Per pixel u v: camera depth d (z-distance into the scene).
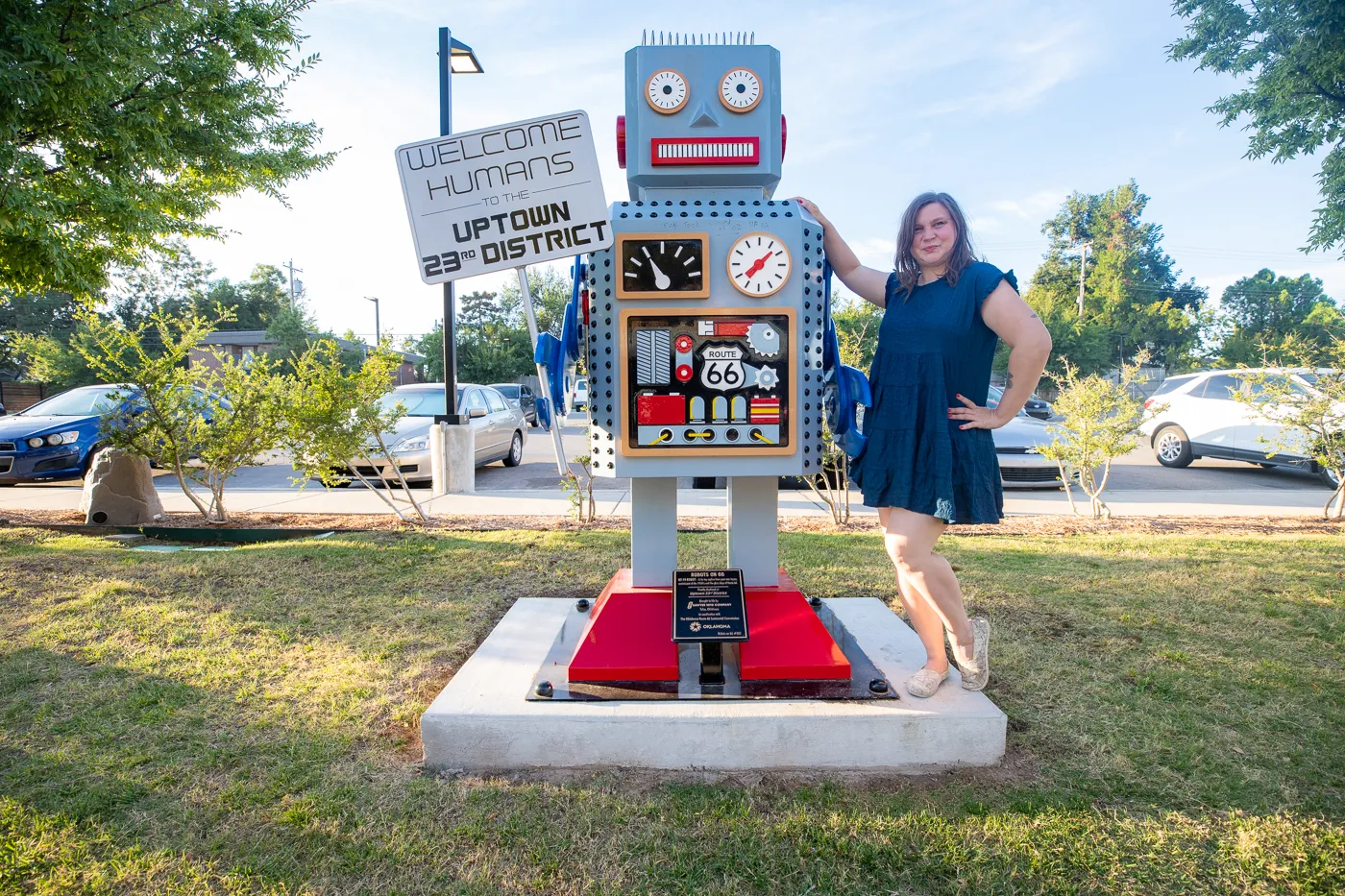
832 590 4.18
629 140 2.55
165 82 5.92
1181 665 3.13
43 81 4.71
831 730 2.36
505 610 3.88
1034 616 3.74
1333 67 9.91
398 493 8.45
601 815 2.11
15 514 7.01
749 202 2.43
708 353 2.38
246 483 9.61
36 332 41.12
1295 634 3.51
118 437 6.31
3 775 2.29
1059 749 2.47
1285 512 7.20
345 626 3.61
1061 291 63.16
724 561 4.79
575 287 2.46
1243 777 2.29
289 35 6.63
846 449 2.52
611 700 2.46
